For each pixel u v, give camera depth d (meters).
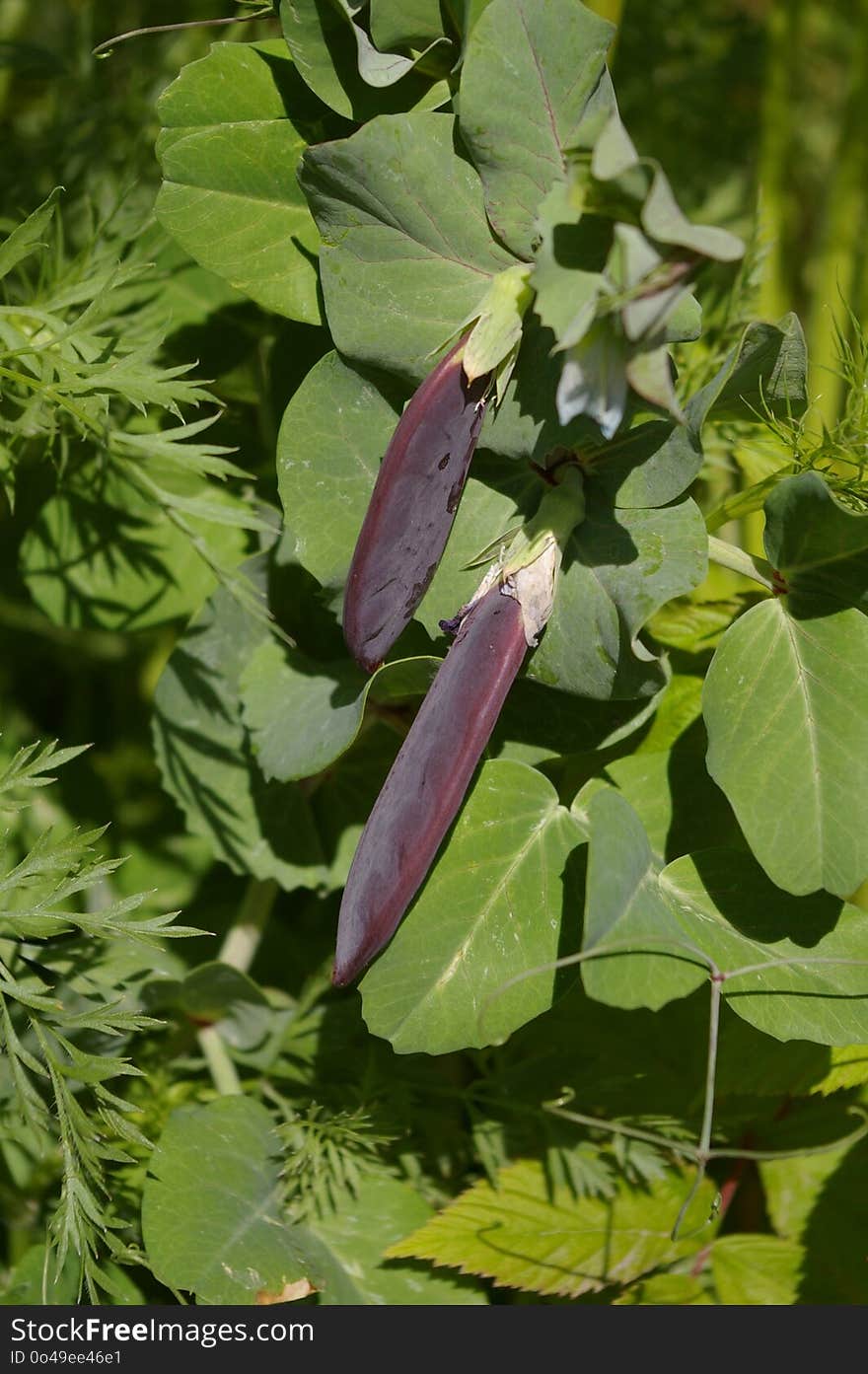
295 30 0.63
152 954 0.70
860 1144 0.70
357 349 0.62
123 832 0.78
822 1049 0.69
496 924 0.62
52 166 0.75
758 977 0.62
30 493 0.71
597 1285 0.67
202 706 0.69
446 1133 0.71
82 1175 0.65
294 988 0.74
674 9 0.95
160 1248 0.65
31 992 0.65
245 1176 0.67
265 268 0.65
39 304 0.69
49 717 0.88
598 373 0.57
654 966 0.60
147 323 0.70
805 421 0.70
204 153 0.65
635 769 0.65
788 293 0.87
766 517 0.62
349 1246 0.67
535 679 0.62
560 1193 0.69
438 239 0.62
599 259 0.57
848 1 1.06
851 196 0.89
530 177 0.61
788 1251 0.69
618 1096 0.70
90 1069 0.64
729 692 0.62
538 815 0.63
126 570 0.71
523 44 0.60
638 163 0.56
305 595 0.68
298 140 0.65
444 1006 0.62
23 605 0.84
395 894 0.59
